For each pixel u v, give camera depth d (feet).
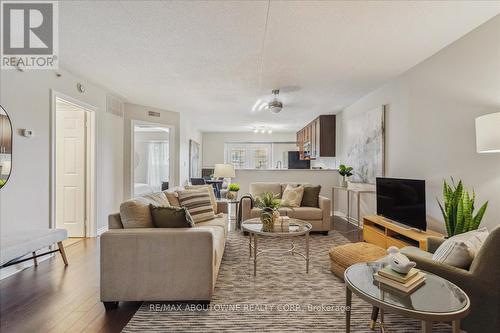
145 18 7.05
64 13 6.82
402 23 7.34
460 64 8.30
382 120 12.82
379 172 13.09
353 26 7.46
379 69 10.82
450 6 6.58
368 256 7.72
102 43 8.48
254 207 14.14
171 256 6.49
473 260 5.16
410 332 5.69
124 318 6.15
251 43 8.48
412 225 9.43
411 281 4.63
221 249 8.74
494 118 6.04
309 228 9.17
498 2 6.43
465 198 7.31
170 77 11.74
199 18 7.04
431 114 9.65
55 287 7.68
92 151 13.04
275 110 14.51
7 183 8.38
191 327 5.78
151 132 29.22
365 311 6.49
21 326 5.82
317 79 12.00
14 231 8.48
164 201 9.73
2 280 8.14
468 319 4.99
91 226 13.03
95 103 13.12
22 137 8.92
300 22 7.24
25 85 9.03
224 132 31.60
